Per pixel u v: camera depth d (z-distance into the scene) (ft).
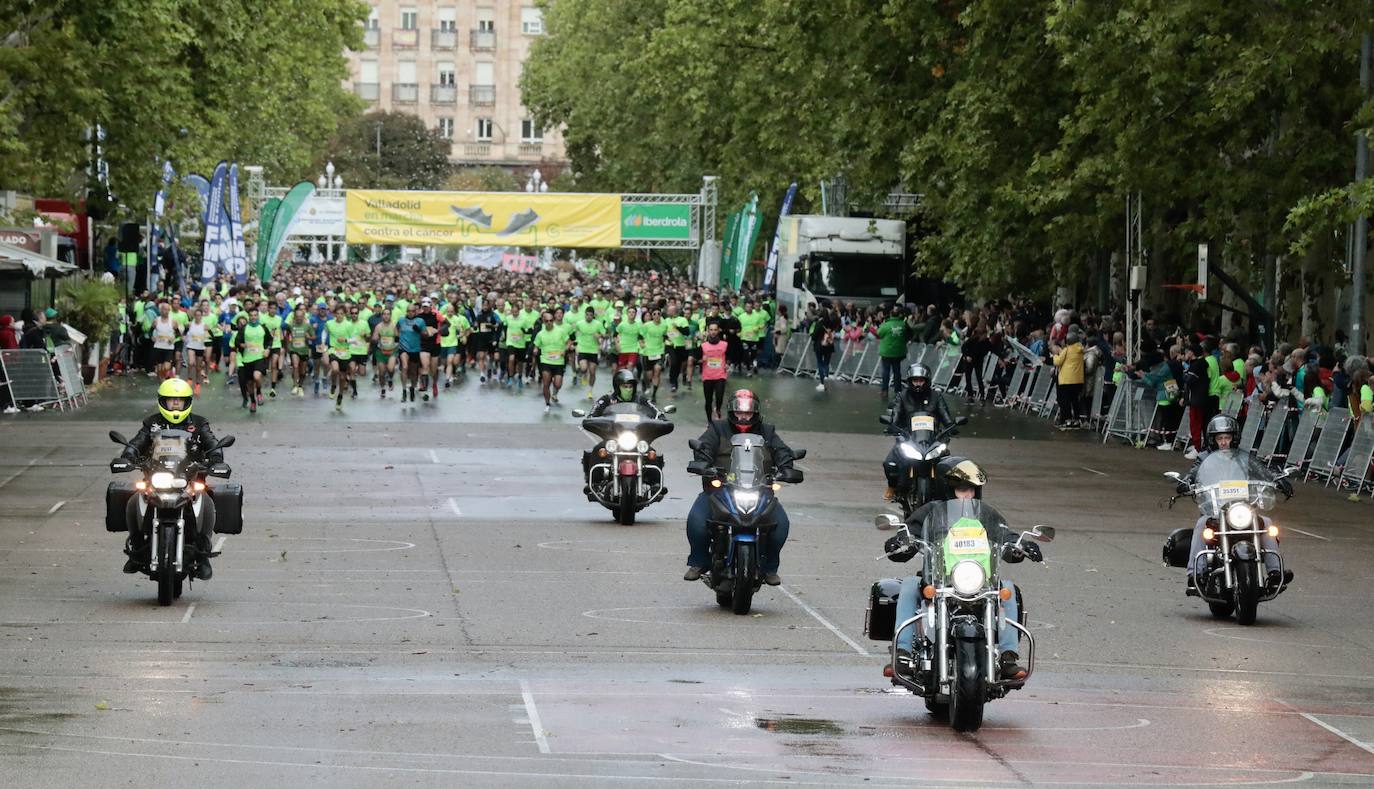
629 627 71.72
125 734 50.55
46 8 206.39
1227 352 155.63
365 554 91.20
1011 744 51.93
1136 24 157.48
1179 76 157.17
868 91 215.31
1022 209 195.93
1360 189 126.62
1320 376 142.82
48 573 83.76
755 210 293.64
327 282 379.14
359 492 117.91
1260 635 73.87
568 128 493.77
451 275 439.63
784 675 62.49
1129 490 129.90
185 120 253.44
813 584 83.97
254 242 370.73
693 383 239.30
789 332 272.92
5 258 182.19
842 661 65.51
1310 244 131.95
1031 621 75.82
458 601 77.41
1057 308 256.52
